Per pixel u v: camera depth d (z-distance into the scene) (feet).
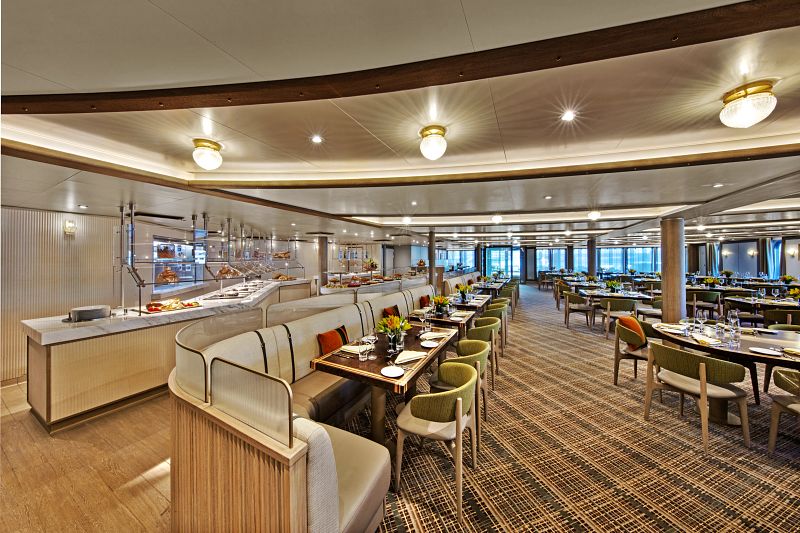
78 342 9.09
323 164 11.10
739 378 7.14
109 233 16.71
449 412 5.80
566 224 25.64
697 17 3.96
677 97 6.45
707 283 26.91
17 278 13.46
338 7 3.84
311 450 3.79
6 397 11.02
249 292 17.80
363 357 8.05
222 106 6.28
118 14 3.87
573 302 21.79
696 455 7.47
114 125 7.61
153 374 10.81
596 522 5.65
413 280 24.82
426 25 4.15
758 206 18.89
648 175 10.61
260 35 4.32
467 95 6.41
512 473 6.91
